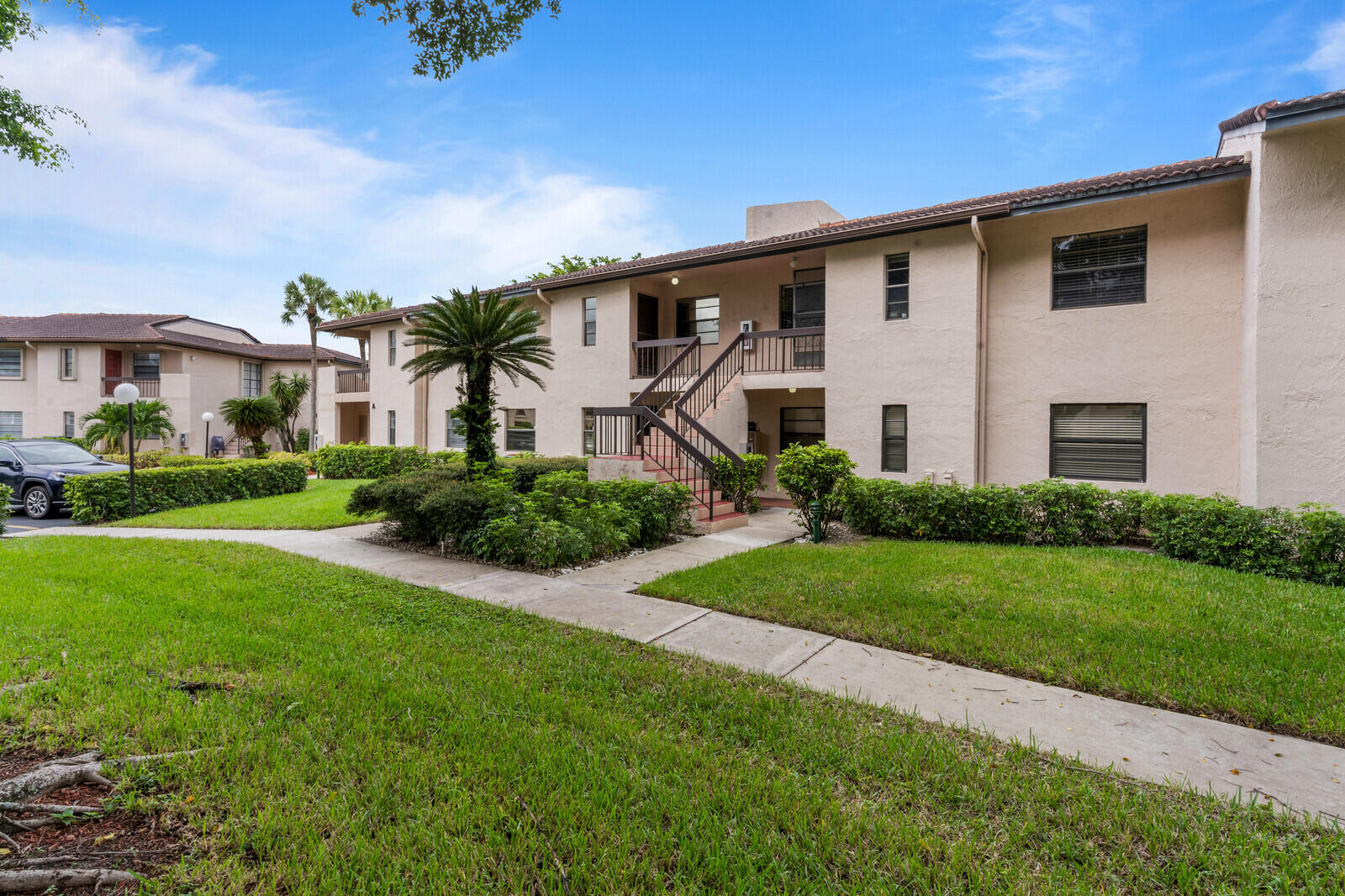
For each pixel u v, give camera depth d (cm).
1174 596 558
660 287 1577
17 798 242
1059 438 1047
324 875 211
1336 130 730
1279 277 758
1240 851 233
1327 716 338
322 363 3231
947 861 228
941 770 291
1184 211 940
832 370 1198
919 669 426
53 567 669
